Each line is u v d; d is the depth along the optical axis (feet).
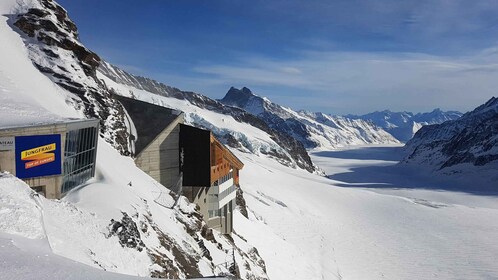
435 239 341.62
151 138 163.22
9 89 117.70
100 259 67.82
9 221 52.75
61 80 151.64
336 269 241.55
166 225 109.60
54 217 69.56
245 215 250.78
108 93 170.30
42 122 91.91
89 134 103.55
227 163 186.60
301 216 369.09
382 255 290.15
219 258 127.54
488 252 305.73
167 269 86.43
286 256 218.38
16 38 154.40
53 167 88.38
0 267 39.75
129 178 124.36
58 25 166.50
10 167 81.56
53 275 40.83
